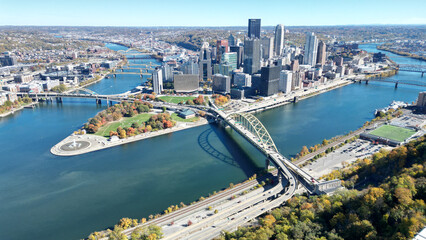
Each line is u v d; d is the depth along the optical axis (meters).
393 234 160.00
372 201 192.75
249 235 196.88
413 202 178.62
